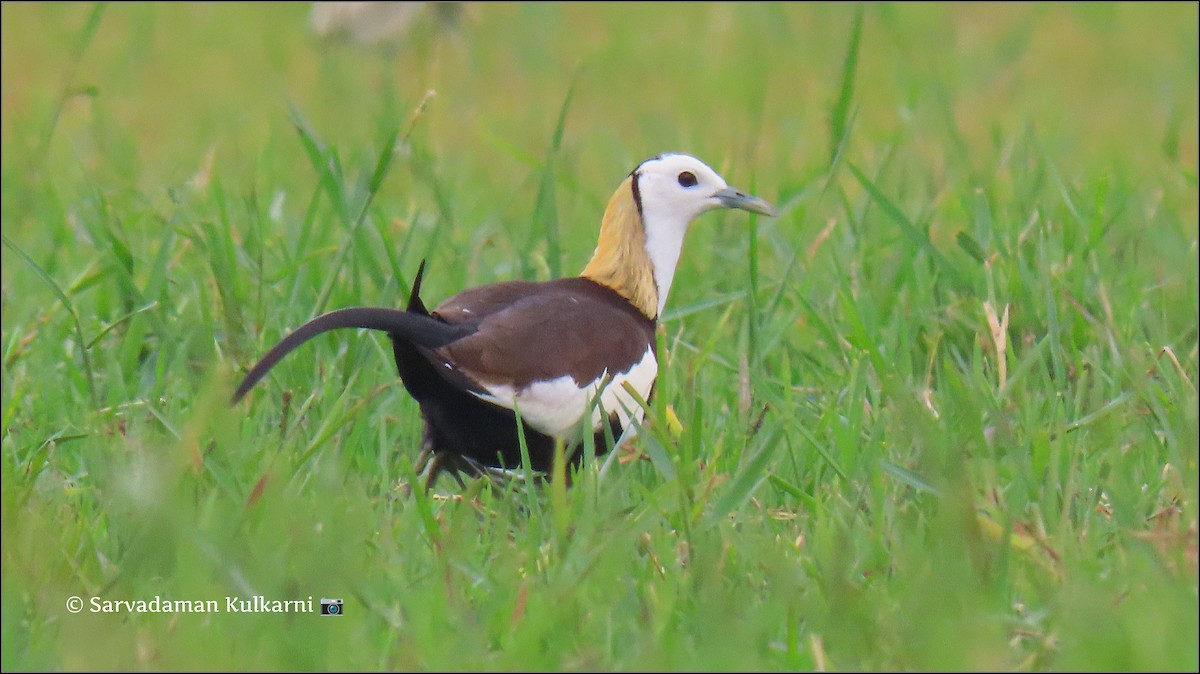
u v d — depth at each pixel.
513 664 6.88
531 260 12.98
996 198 14.59
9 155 18.61
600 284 10.35
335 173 11.81
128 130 20.75
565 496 8.08
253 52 25.78
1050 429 9.42
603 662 6.98
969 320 11.14
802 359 11.22
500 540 8.25
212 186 14.27
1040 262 11.17
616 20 27.83
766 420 10.19
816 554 7.95
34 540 7.87
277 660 7.03
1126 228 13.68
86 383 10.84
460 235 14.41
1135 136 20.25
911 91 17.88
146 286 11.39
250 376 8.05
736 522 8.50
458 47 24.34
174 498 7.91
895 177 17.19
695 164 10.66
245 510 7.76
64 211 15.23
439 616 7.13
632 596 7.45
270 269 12.56
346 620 7.25
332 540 7.71
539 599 7.23
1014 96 22.25
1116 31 26.59
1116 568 7.75
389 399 10.41
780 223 15.02
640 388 9.71
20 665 6.98
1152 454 9.25
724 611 7.11
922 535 8.14
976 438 8.66
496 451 9.37
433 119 21.67
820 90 22.53
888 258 13.01
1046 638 7.05
